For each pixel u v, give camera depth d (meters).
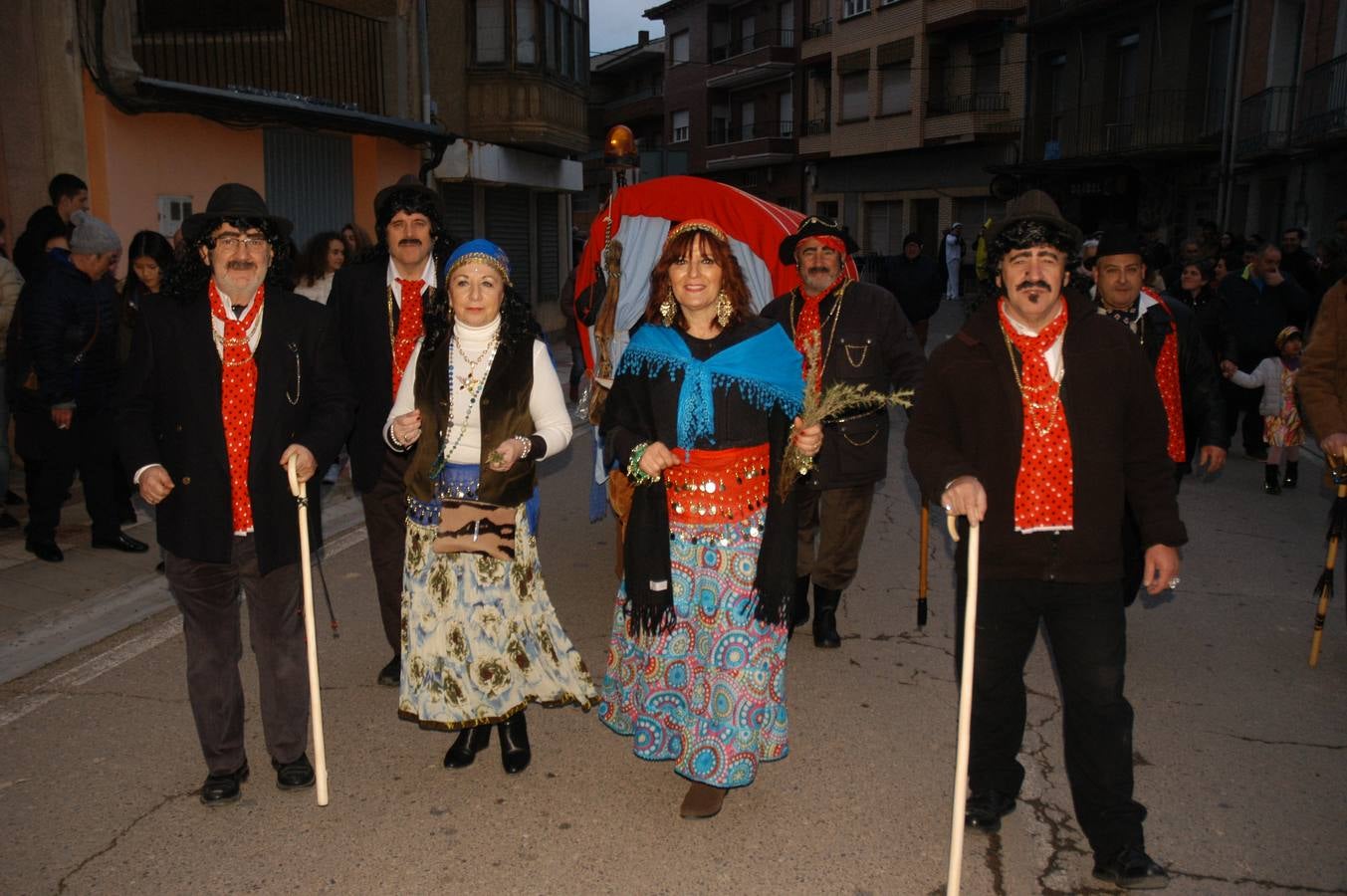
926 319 12.81
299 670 3.77
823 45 39.72
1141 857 3.21
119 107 9.48
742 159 44.38
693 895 3.21
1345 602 5.55
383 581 4.55
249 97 10.71
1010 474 3.17
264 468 3.55
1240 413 11.62
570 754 4.13
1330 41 18.34
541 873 3.31
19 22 8.66
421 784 3.87
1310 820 3.62
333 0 13.88
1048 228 3.10
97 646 5.13
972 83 33.59
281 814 3.65
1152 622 5.62
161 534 3.56
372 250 4.66
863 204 39.19
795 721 4.38
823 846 3.47
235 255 3.49
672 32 49.09
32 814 3.62
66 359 5.97
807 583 5.36
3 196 8.64
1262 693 4.71
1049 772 3.97
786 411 3.58
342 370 3.77
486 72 17.25
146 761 4.01
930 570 6.48
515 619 3.79
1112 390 3.13
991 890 3.23
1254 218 21.70
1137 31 26.58
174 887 3.22
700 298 3.54
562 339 21.78
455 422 3.73
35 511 6.22
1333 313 4.62
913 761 4.05
